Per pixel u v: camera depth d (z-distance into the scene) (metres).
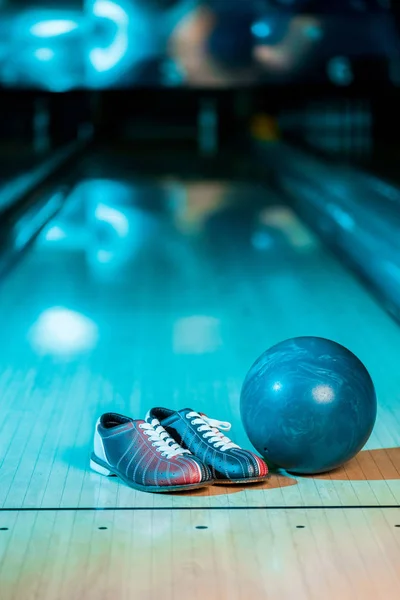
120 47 6.82
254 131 9.57
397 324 3.07
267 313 3.20
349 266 4.00
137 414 2.23
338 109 8.97
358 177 6.10
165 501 1.75
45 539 1.62
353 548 1.60
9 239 4.26
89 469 1.90
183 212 5.56
